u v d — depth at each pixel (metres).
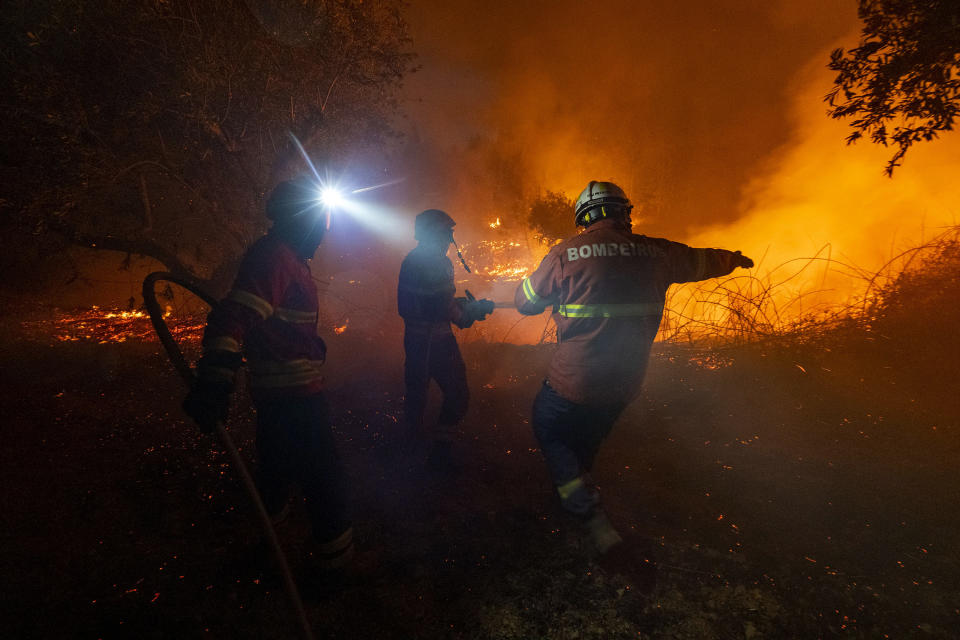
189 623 2.10
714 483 3.10
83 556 2.44
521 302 2.52
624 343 2.28
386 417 4.16
